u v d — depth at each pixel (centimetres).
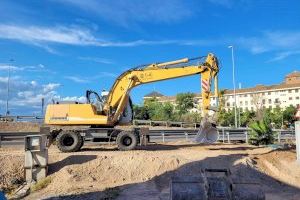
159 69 2402
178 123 4759
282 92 13212
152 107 7481
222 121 6606
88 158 1902
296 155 2066
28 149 1797
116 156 1917
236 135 3338
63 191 1611
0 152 2102
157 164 1839
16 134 2734
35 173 1784
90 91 2388
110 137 2327
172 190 952
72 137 2216
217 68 2309
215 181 954
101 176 1794
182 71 2358
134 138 2292
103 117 2331
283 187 1670
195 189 948
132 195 1528
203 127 2184
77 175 1781
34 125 4050
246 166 1816
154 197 1485
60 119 2344
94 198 1492
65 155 1938
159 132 3216
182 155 1992
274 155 2092
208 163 1853
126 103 2430
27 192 1659
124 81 2414
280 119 8550
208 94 2280
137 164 1847
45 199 1499
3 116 4138
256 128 2773
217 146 2655
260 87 13812
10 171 1805
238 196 943
